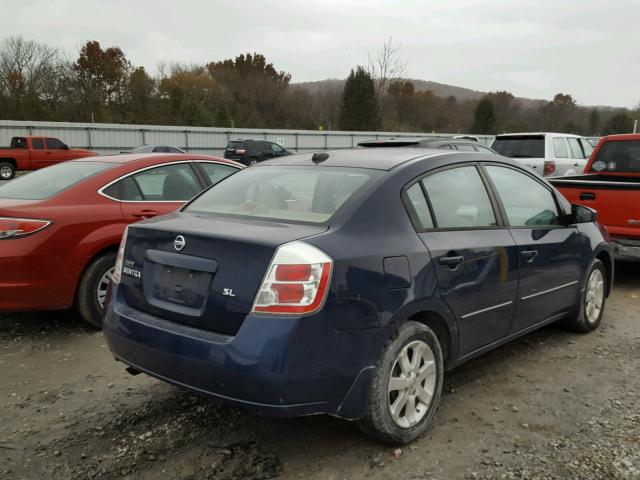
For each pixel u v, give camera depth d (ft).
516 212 13.65
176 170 19.26
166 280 10.18
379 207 10.46
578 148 44.86
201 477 9.51
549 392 12.64
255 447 10.43
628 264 26.61
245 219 10.76
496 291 12.24
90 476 9.54
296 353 8.77
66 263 15.81
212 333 9.36
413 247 10.47
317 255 9.11
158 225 10.70
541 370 13.87
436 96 268.62
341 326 9.18
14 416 11.61
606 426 11.09
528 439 10.63
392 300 9.85
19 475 9.54
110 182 17.35
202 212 11.72
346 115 193.16
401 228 10.55
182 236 10.01
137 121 182.91
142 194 17.94
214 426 11.20
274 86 240.53
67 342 15.88
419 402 10.66
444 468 9.71
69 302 16.08
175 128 125.08
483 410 11.79
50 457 10.10
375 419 9.82
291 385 8.79
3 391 12.77
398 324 10.01
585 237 15.88
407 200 10.97
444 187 11.92
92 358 14.75
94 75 186.39
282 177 12.14
